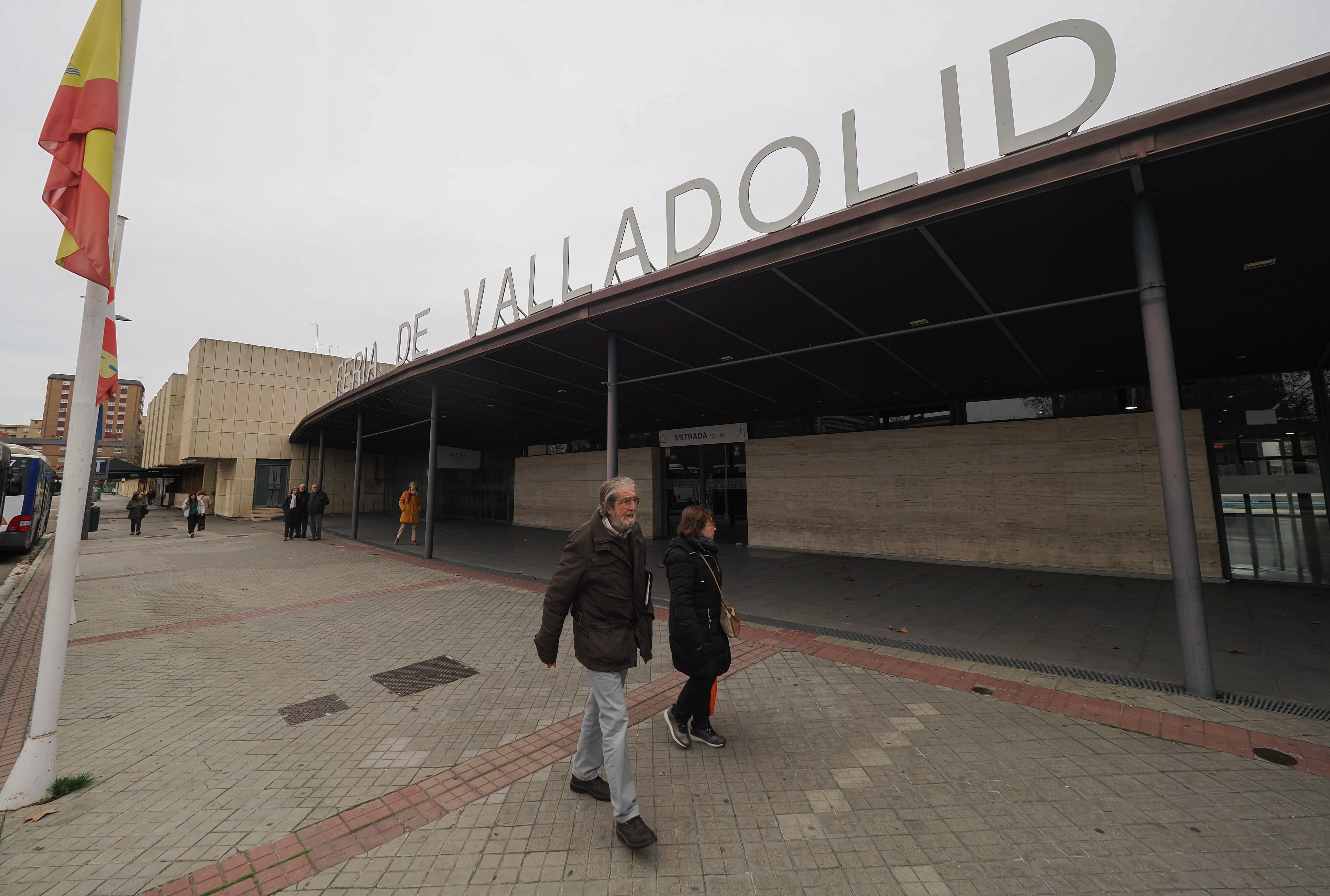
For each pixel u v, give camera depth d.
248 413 27.16
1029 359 7.93
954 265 4.97
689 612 3.16
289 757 3.38
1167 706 3.84
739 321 6.57
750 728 3.63
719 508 14.60
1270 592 7.54
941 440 10.77
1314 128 3.09
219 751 3.48
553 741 3.56
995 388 9.90
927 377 9.12
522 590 8.65
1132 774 2.99
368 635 6.10
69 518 3.14
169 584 9.38
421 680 4.73
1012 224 4.25
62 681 3.14
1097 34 3.59
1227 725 3.54
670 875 2.29
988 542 10.13
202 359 26.17
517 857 2.42
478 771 3.19
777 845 2.46
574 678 4.73
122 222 4.91
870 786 2.92
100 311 3.23
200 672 4.96
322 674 4.88
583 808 2.79
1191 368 8.34
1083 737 3.43
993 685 4.31
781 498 12.86
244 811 2.82
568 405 12.70
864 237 4.45
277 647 5.69
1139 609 6.72
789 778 3.02
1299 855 2.31
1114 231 4.36
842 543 11.84
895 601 7.38
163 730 3.79
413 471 27.31
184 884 2.28
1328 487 7.89
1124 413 9.20
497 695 4.36
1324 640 5.34
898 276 5.23
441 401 12.73
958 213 4.07
